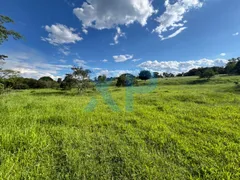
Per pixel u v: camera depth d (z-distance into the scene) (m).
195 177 2.47
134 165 2.70
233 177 2.48
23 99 10.65
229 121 5.36
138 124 4.99
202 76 38.09
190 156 3.04
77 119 5.38
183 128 4.64
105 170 2.59
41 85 36.03
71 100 10.27
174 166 2.73
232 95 11.18
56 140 3.58
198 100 9.70
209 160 2.91
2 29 8.73
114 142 3.58
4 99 10.16
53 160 2.81
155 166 2.71
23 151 2.98
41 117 5.35
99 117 5.79
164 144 3.57
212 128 4.59
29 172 2.42
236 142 3.71
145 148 3.36
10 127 4.02
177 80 40.31
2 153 2.78
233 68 51.69
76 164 2.68
